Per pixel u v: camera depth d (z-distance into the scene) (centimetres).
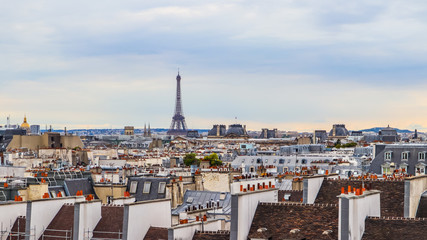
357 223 10775
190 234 11931
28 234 12394
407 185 13375
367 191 11719
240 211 11406
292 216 11675
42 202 12688
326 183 14762
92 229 12544
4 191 16950
